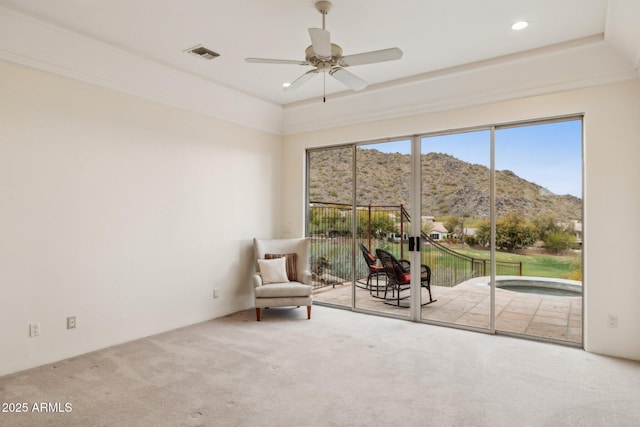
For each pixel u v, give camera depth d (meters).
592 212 3.58
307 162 5.67
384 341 3.88
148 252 4.05
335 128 5.25
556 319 3.87
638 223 3.40
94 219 3.61
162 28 3.25
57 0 2.80
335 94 4.95
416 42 3.50
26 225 3.16
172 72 4.10
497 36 3.38
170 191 4.28
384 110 4.77
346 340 3.91
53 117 3.32
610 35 3.17
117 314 3.77
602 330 3.53
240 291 5.14
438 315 4.51
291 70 4.19
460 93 4.23
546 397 2.69
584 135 3.65
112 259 3.74
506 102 4.02
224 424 2.33
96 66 3.56
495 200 4.19
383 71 4.20
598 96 3.56
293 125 5.62
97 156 3.63
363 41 3.47
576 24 3.15
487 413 2.47
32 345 3.18
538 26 3.19
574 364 3.29
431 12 2.97
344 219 5.30
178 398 2.65
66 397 2.66
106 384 2.87
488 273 4.22
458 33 3.32
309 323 4.54
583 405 2.58
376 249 5.00
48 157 3.29
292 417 2.42
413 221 4.70
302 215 5.60
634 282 3.41
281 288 4.64
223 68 4.13
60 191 3.37
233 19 3.09
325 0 2.80
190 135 4.50
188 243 4.46
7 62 3.04
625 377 3.02
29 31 3.05
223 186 4.90
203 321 4.61
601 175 3.54
